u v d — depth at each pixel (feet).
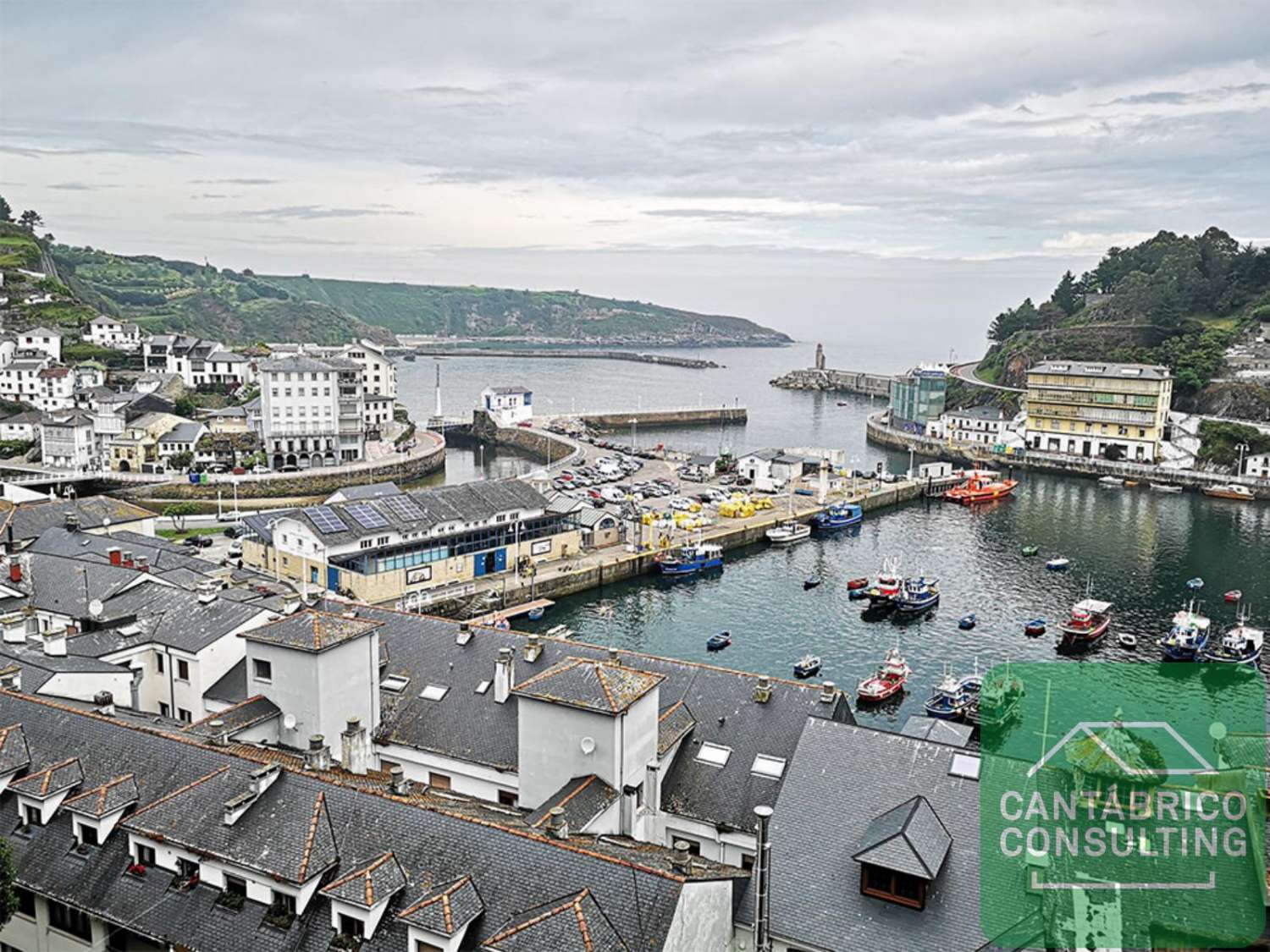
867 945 130.31
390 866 133.39
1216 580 534.78
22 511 388.16
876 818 143.02
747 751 187.52
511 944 118.11
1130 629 452.35
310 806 143.84
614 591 515.91
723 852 175.63
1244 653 403.54
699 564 549.13
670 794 182.60
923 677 391.04
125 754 161.68
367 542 447.42
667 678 208.44
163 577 295.28
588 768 165.78
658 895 122.11
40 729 170.19
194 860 142.31
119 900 142.82
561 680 170.81
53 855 151.33
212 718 188.34
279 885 134.51
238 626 233.14
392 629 235.81
